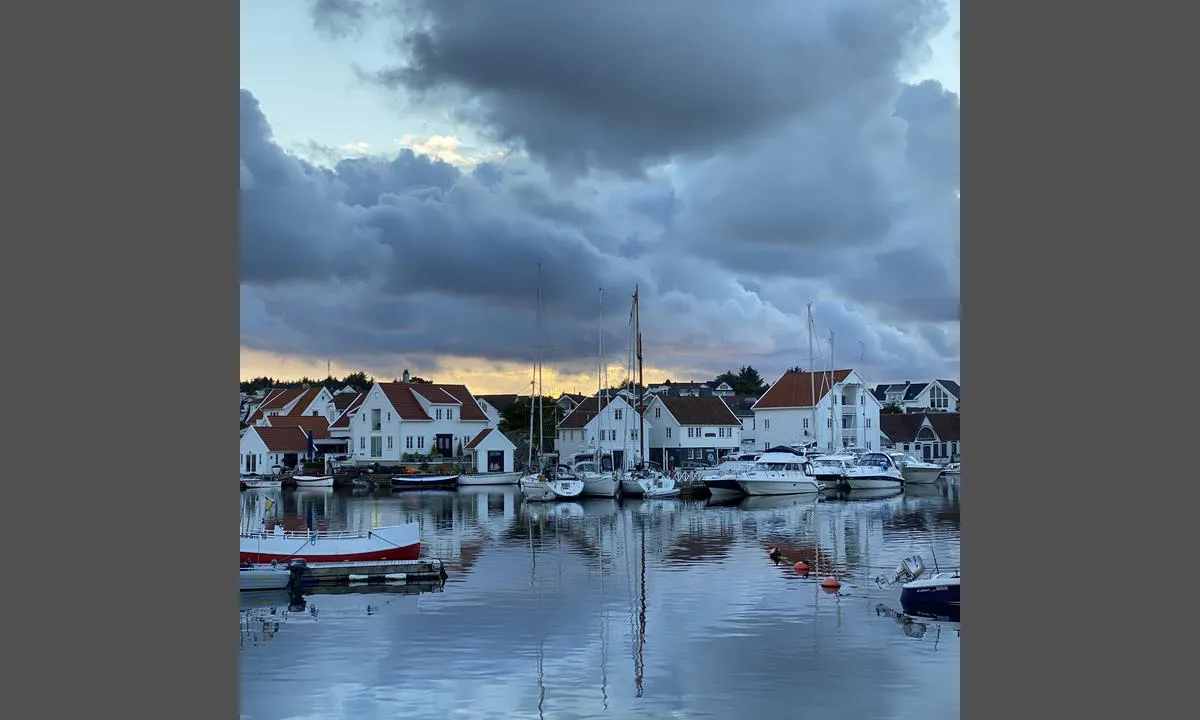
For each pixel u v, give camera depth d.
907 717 24.06
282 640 31.50
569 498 92.50
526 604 37.19
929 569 44.41
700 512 77.56
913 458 119.25
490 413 165.12
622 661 28.75
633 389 126.50
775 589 39.91
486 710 24.69
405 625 33.62
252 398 190.00
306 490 111.62
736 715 24.20
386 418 131.88
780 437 140.25
